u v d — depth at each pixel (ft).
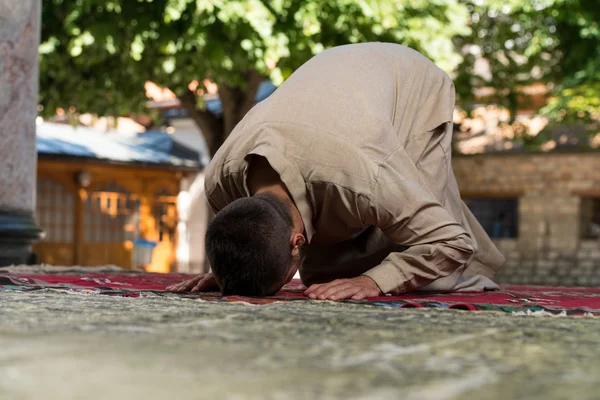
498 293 12.09
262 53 35.19
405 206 9.99
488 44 50.75
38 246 59.47
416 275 10.25
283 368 4.22
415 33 38.45
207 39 34.47
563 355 4.88
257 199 9.68
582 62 47.06
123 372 4.04
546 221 63.72
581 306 9.54
